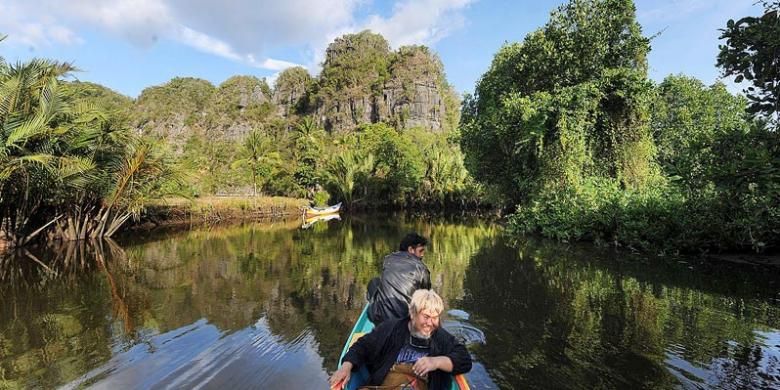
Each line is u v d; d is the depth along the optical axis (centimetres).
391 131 4994
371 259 1314
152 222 2512
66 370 502
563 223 1630
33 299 829
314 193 4456
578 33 1933
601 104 1808
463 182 4509
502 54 2434
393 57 10988
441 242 1745
